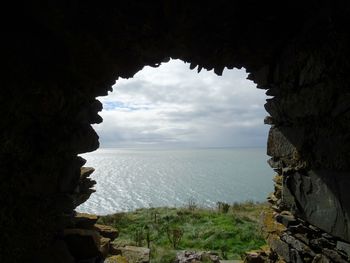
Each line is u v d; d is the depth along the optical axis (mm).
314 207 3797
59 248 4148
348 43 3059
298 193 4172
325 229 3576
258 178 45531
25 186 3389
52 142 3787
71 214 5117
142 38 4047
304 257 4016
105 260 5449
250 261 5730
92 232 5145
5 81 2975
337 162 3291
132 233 12016
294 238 4273
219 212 15727
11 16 3133
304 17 3840
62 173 4223
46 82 3531
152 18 3650
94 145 5125
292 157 4262
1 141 2965
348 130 3117
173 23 3766
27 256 3439
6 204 3076
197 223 13375
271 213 5305
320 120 3619
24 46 3234
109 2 3340
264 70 4844
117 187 37219
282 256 4598
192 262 8047
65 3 3145
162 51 4504
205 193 31891
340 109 3213
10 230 3131
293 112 4176
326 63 3369
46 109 3627
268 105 5000
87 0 3252
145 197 30031
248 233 11258
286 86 4305
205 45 4316
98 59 4086
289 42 4164
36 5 3115
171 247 10211
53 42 3645
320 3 3484
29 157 3430
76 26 3479
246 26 3945
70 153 4359
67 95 3988
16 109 3139
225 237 11047
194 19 3713
